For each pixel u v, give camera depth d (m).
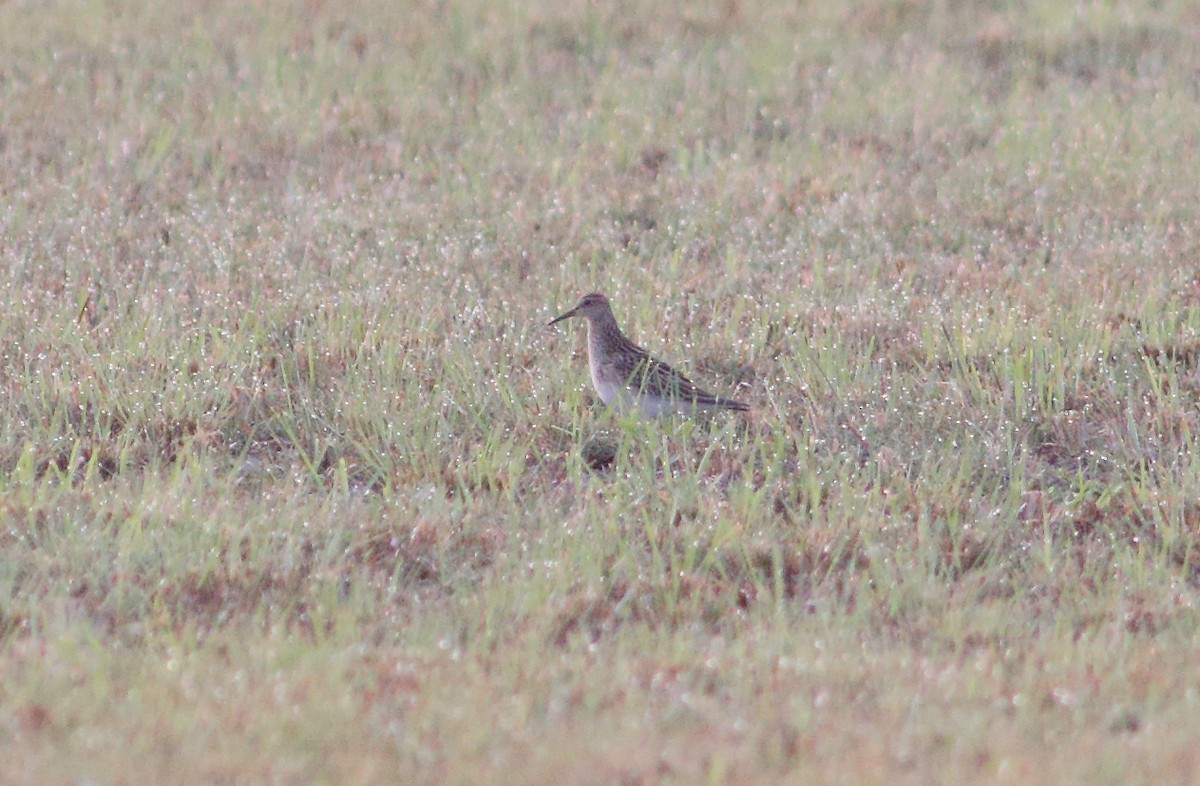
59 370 14.45
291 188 20.45
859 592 11.10
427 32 26.56
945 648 10.32
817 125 23.05
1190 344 15.84
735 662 9.77
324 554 11.42
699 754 8.24
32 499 12.11
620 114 23.20
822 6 28.28
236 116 22.62
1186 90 24.59
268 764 8.02
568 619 10.65
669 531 12.02
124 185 20.33
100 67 24.50
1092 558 11.91
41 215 19.11
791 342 15.85
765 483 12.93
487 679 9.40
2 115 22.30
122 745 8.24
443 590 11.19
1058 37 26.81
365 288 17.19
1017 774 8.09
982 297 17.22
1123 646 10.21
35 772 7.85
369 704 8.92
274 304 16.41
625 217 20.00
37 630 10.08
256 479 13.05
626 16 27.55
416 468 13.07
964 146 22.45
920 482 12.95
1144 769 8.21
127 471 13.12
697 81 24.50
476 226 19.31
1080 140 22.45
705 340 16.06
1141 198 20.53
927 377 15.09
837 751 8.35
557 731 8.54
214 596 10.80
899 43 26.58
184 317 16.17
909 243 19.19
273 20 26.75
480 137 22.64
